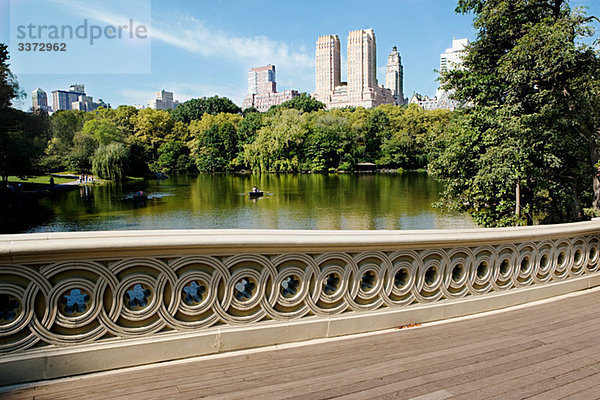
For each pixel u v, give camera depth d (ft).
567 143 40.37
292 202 148.66
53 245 8.34
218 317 10.29
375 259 12.40
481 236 14.11
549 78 38.19
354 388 8.66
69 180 224.33
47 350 8.64
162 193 182.91
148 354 9.50
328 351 10.77
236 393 8.26
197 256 9.87
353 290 12.07
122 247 8.94
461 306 14.11
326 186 208.13
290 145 306.55
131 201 153.58
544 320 13.84
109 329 9.17
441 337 12.10
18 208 135.13
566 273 17.29
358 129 321.52
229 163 328.29
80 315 8.90
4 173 142.61
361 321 12.17
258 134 315.99
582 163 43.47
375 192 176.76
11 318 8.55
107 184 220.84
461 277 14.29
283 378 9.05
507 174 40.96
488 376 9.45
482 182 44.21
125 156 232.12
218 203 148.46
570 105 39.60
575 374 9.61
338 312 11.89
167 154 323.98
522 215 45.47
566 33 35.99
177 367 9.45
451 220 104.01
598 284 18.57
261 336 10.74
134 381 8.68
